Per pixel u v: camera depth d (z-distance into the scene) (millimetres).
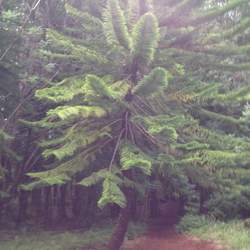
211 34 12180
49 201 19172
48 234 15766
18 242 14336
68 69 14469
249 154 10750
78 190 19594
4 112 15117
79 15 12094
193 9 12250
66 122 11414
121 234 12406
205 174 11250
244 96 11180
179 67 10906
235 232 14969
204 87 11094
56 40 11750
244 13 12453
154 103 11250
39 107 15156
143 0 11484
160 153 10789
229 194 16078
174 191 14047
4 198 16312
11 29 14008
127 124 11172
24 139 16000
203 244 14320
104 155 12367
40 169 16312
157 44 11031
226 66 12086
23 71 14586
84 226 17625
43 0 15789
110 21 10461
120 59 11391
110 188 9672
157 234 16047
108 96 9922
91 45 11984
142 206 19125
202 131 11453
